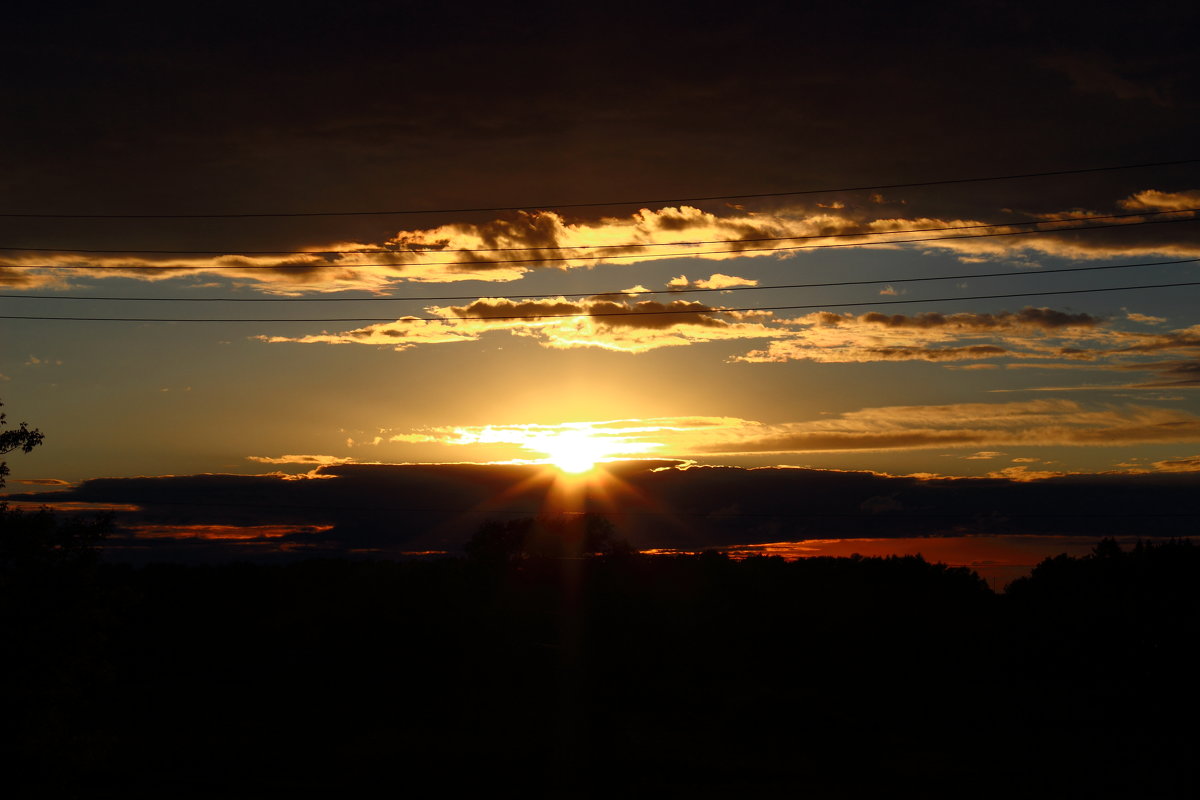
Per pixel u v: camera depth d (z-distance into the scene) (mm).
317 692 51562
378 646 62906
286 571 77688
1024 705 46875
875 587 74938
